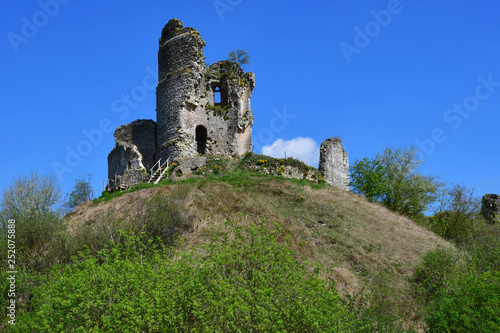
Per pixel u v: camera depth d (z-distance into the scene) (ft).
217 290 33.01
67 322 32.14
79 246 57.16
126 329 29.76
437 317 39.58
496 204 118.01
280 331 30.50
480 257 54.08
